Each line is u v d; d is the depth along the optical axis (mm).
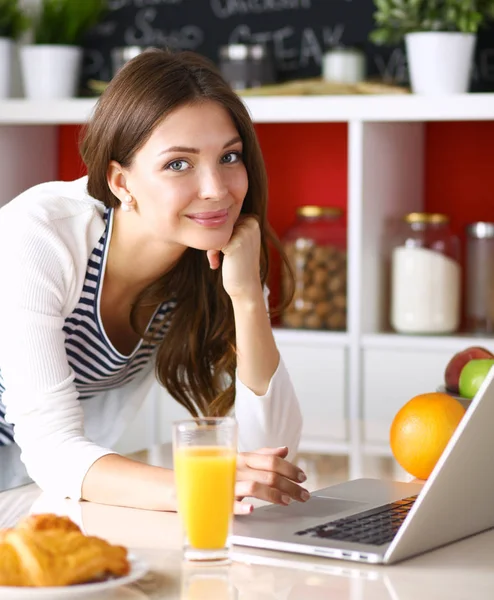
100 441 2225
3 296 1754
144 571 1124
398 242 3543
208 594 1107
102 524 1428
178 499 1240
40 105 3768
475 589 1143
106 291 1970
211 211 1710
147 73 1690
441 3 3469
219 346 2080
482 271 3492
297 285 3600
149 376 2240
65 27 3930
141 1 4113
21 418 1704
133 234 1856
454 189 3848
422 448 1654
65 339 1969
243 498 1528
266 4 3980
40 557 1051
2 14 3930
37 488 1673
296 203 4020
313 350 3518
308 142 3988
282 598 1102
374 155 3518
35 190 1939
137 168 1709
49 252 1787
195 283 2041
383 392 3445
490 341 3320
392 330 3609
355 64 3600
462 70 3375
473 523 1375
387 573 1199
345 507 1476
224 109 1710
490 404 1222
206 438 1228
